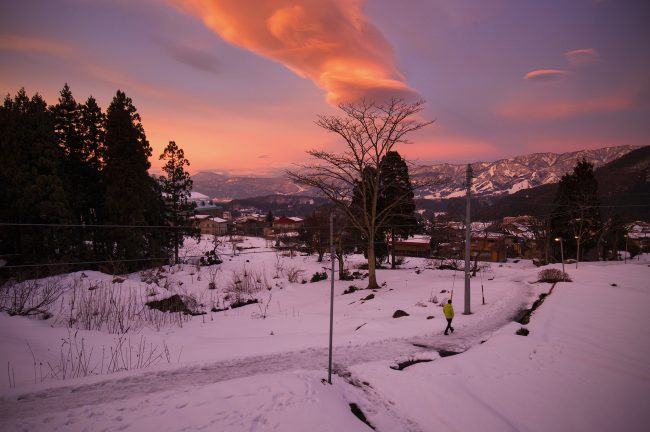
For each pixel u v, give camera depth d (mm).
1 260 34000
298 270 42344
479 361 13445
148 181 43250
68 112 40219
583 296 25500
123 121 38719
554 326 17891
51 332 16203
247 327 20703
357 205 34188
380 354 14781
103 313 20344
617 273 36969
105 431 8117
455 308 22859
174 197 50312
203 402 9414
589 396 10930
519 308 22516
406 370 12922
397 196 41188
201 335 19000
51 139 34938
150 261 42531
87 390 10914
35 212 32656
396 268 45562
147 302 24516
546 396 10961
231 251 67188
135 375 12273
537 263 61594
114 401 9961
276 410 9172
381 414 10125
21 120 33688
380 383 11906
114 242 40250
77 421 8500
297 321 21875
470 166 21469
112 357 14047
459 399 10781
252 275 40219
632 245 75812
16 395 10398
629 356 14039
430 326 18547
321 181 31703
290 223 123688
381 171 34375
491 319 20062
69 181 37844
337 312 24031
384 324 18734
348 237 45406
